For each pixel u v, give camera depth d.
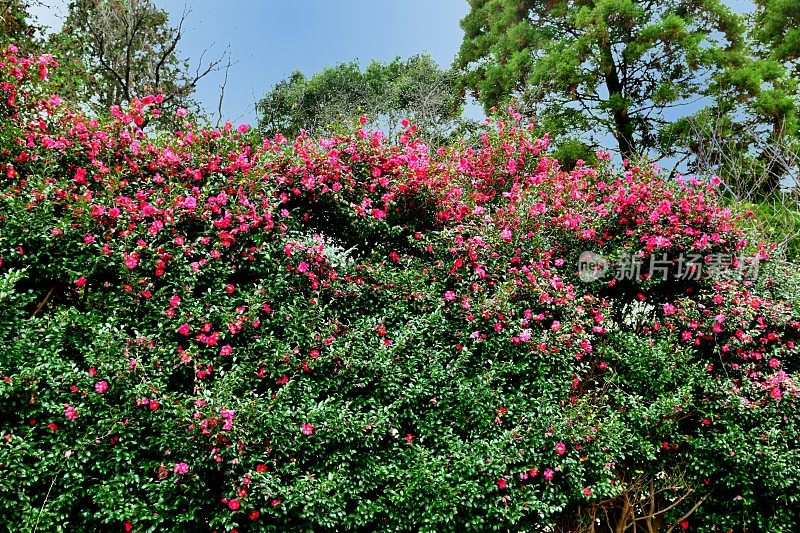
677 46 12.26
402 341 3.66
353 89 19.97
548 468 3.49
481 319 3.99
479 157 5.93
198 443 2.90
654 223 4.59
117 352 3.05
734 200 8.40
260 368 3.43
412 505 3.22
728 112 11.61
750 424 4.04
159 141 4.21
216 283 3.66
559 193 4.97
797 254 7.22
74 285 3.43
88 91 11.55
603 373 4.34
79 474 2.81
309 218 4.50
